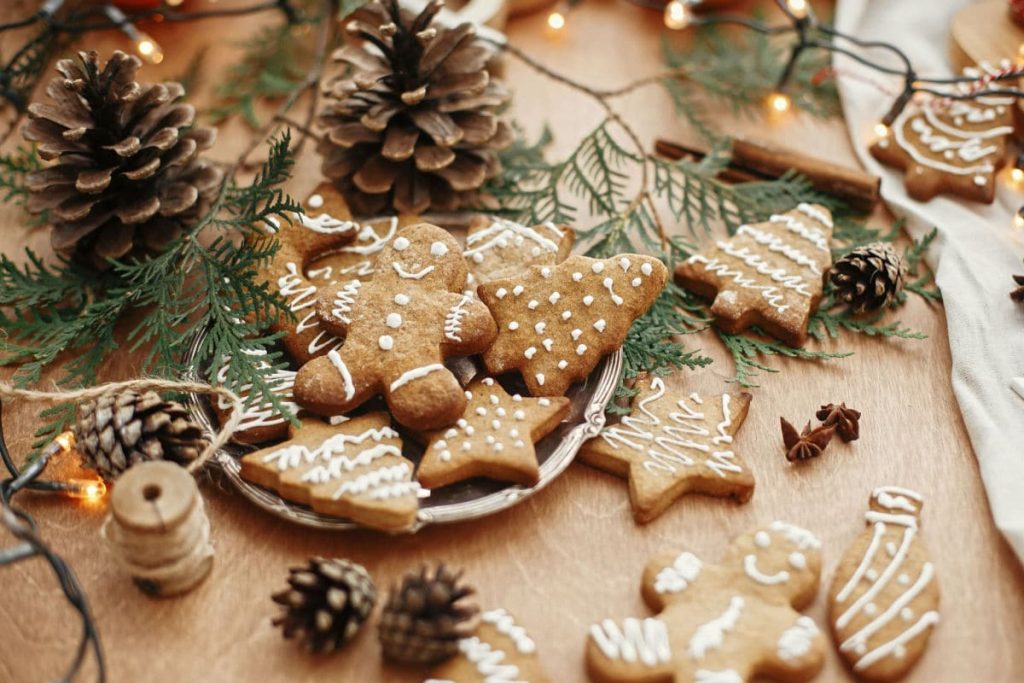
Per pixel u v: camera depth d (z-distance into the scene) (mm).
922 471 583
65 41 740
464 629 516
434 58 632
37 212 613
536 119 723
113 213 618
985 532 564
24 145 693
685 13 746
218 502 569
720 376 614
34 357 615
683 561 543
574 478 582
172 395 581
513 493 557
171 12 770
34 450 578
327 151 657
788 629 524
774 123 723
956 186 668
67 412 583
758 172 687
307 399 563
